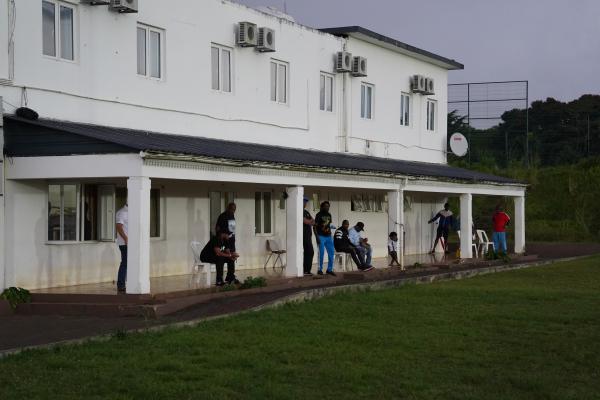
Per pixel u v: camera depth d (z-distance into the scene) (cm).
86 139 1494
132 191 1467
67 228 1680
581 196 4559
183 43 2011
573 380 987
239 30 2194
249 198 2272
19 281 1579
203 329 1266
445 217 2945
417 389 930
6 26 1549
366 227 2819
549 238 4031
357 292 1798
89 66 1742
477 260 2700
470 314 1471
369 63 2828
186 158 1543
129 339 1165
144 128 1894
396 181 2350
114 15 1805
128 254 1485
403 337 1230
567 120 6656
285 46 2405
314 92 2548
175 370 980
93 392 874
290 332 1255
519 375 1001
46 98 1639
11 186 1564
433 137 3259
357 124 2764
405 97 3091
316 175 2009
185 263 2031
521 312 1503
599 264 2714
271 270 2200
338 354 1098
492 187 2911
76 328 1314
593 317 1445
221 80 2164
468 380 977
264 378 959
